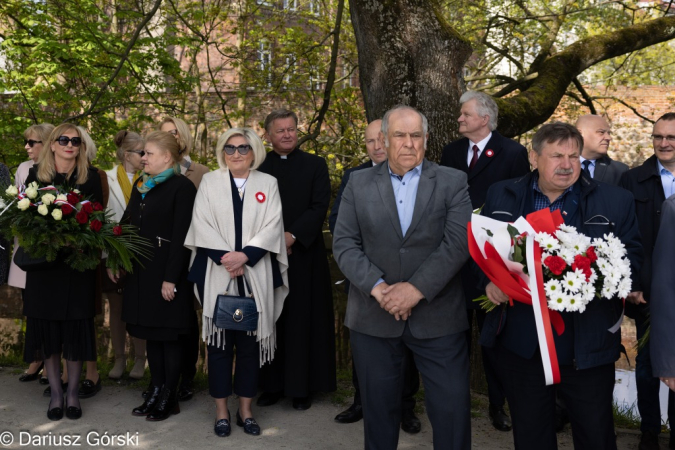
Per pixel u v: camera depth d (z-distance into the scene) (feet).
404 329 10.76
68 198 13.79
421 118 10.79
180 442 13.50
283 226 14.98
